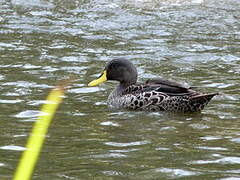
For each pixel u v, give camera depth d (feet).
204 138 37.29
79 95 49.39
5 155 32.32
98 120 41.73
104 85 53.16
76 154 33.09
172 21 79.97
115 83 54.13
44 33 73.10
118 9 85.61
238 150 34.50
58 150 33.83
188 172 29.99
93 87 52.08
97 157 32.60
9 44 67.51
